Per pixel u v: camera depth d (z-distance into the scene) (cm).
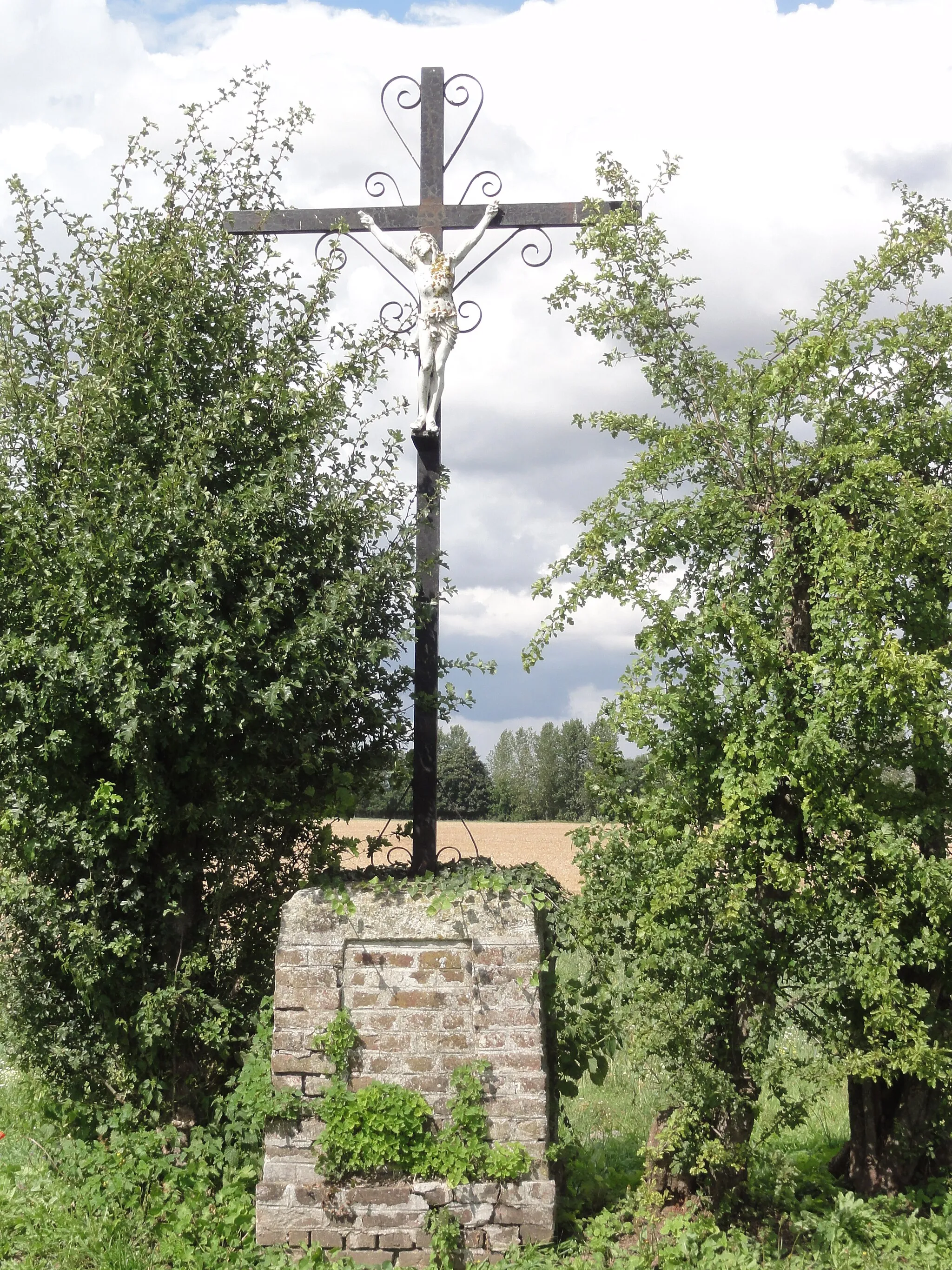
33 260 666
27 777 611
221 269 685
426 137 720
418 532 692
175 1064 638
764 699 580
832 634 555
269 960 659
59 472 647
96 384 633
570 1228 575
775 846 574
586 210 659
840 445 580
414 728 680
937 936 559
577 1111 788
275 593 625
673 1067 558
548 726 6225
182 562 614
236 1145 610
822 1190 614
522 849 3108
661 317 624
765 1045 566
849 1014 595
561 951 624
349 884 586
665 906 563
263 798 642
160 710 593
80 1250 535
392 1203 552
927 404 606
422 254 696
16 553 613
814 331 602
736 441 604
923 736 549
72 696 600
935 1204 586
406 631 661
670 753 595
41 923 629
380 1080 566
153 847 649
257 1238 554
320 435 661
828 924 575
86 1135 638
